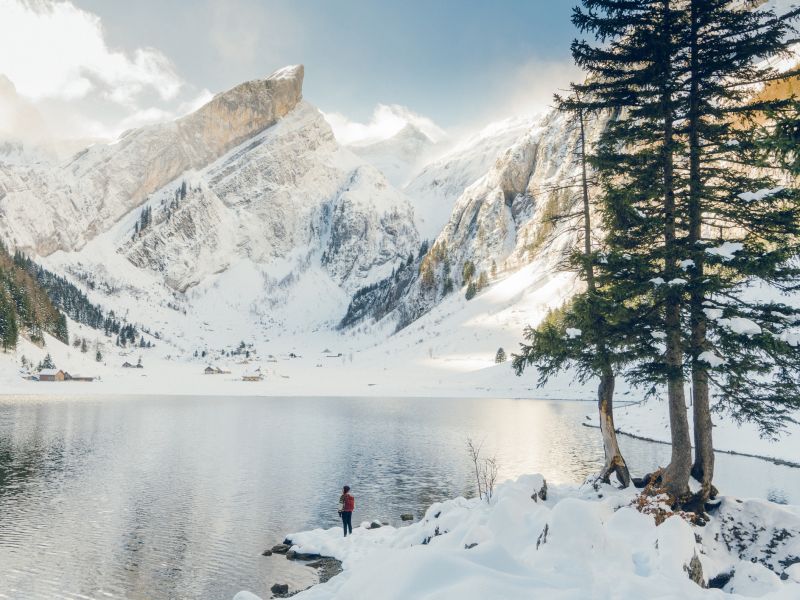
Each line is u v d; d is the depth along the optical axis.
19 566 23.08
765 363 17.98
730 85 19.28
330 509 32.16
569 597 9.77
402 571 10.91
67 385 152.88
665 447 53.97
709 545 17.48
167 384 175.25
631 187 19.41
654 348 18.92
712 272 19.02
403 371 183.25
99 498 34.72
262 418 87.50
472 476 41.75
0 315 150.38
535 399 130.62
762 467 42.62
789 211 17.88
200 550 25.05
